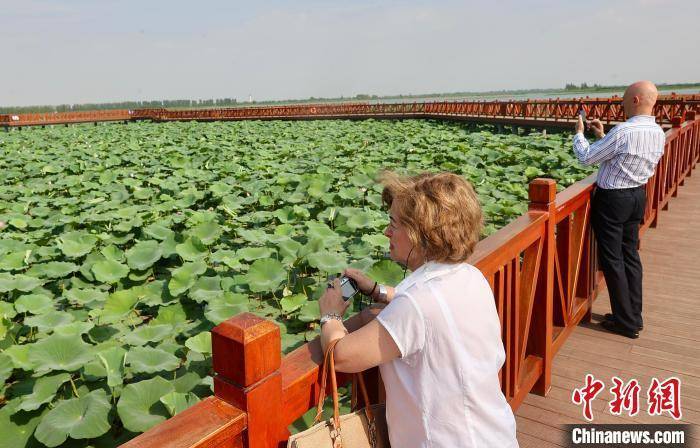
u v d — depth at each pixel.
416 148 12.96
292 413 1.25
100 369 3.05
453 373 1.22
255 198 7.68
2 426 2.72
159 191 9.36
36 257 5.59
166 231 5.80
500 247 2.12
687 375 3.12
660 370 3.18
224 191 8.09
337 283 1.52
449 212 1.27
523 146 13.32
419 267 1.35
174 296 4.24
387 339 1.22
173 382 2.89
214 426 1.04
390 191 1.39
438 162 10.73
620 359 3.31
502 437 1.28
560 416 2.75
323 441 1.23
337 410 1.27
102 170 11.74
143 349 3.13
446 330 1.21
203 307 4.21
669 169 7.02
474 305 1.27
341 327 1.34
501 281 2.20
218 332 1.12
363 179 8.35
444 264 1.31
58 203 7.98
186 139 20.47
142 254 5.01
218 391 1.14
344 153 13.40
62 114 42.62
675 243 5.65
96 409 2.64
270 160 12.62
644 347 3.46
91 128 30.03
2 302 4.00
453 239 1.27
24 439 2.68
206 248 5.23
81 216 6.90
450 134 17.55
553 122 20.44
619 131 3.24
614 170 3.32
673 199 7.73
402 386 1.26
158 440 0.99
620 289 3.50
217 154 14.05
